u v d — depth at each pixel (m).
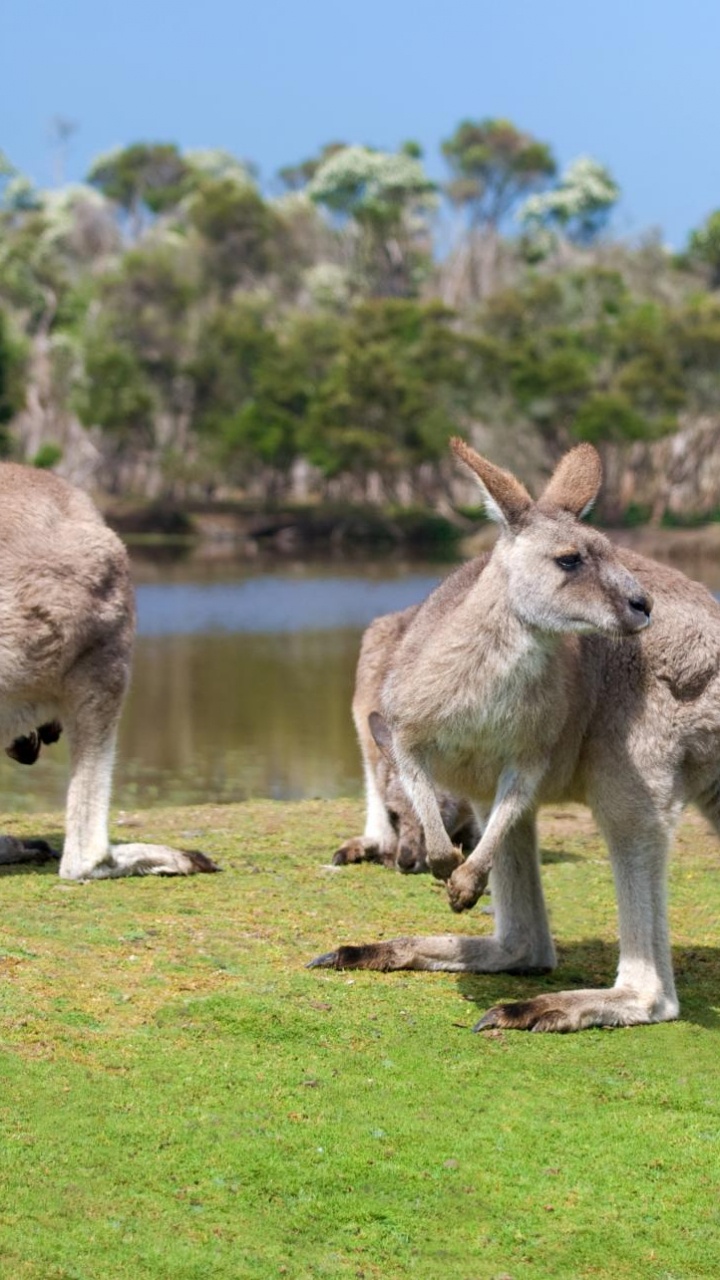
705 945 7.15
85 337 71.69
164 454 66.94
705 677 6.01
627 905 6.09
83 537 7.46
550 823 9.88
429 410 60.00
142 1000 5.80
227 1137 4.91
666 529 58.03
